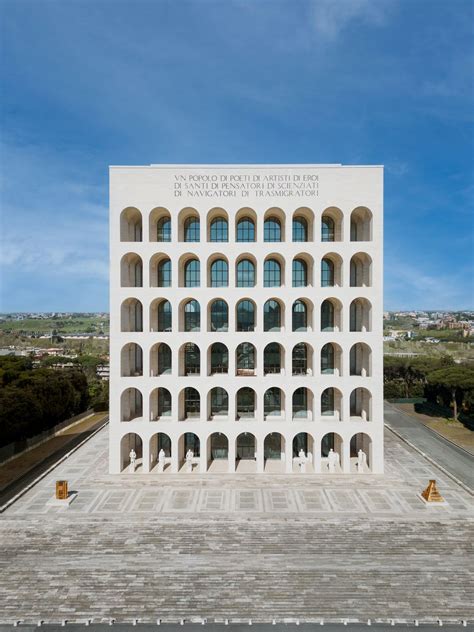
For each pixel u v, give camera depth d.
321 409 43.28
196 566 25.70
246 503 33.47
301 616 22.05
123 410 40.22
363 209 40.22
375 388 39.09
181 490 35.88
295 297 38.97
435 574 25.08
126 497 34.56
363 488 36.34
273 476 38.56
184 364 42.69
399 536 28.84
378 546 27.72
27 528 29.72
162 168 39.19
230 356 39.03
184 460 42.47
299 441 43.53
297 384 39.00
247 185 39.19
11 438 49.59
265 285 43.12
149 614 22.12
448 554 26.98
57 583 24.30
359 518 31.06
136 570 25.36
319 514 31.66
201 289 39.00
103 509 32.47
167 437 43.28
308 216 41.59
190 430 39.19
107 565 25.80
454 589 23.89
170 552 27.08
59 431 63.22
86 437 55.03
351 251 39.03
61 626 21.33
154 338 39.00
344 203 39.09
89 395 76.88
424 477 39.25
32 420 52.03
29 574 25.02
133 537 28.69
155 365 42.00
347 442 39.19
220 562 26.06
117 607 22.56
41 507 32.78
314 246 39.03
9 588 23.91
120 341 39.09
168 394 43.00
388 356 106.44
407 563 26.03
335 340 39.09
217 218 42.94
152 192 39.19
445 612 22.25
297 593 23.55
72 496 34.16
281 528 29.73
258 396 39.06
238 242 41.53
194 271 42.91
